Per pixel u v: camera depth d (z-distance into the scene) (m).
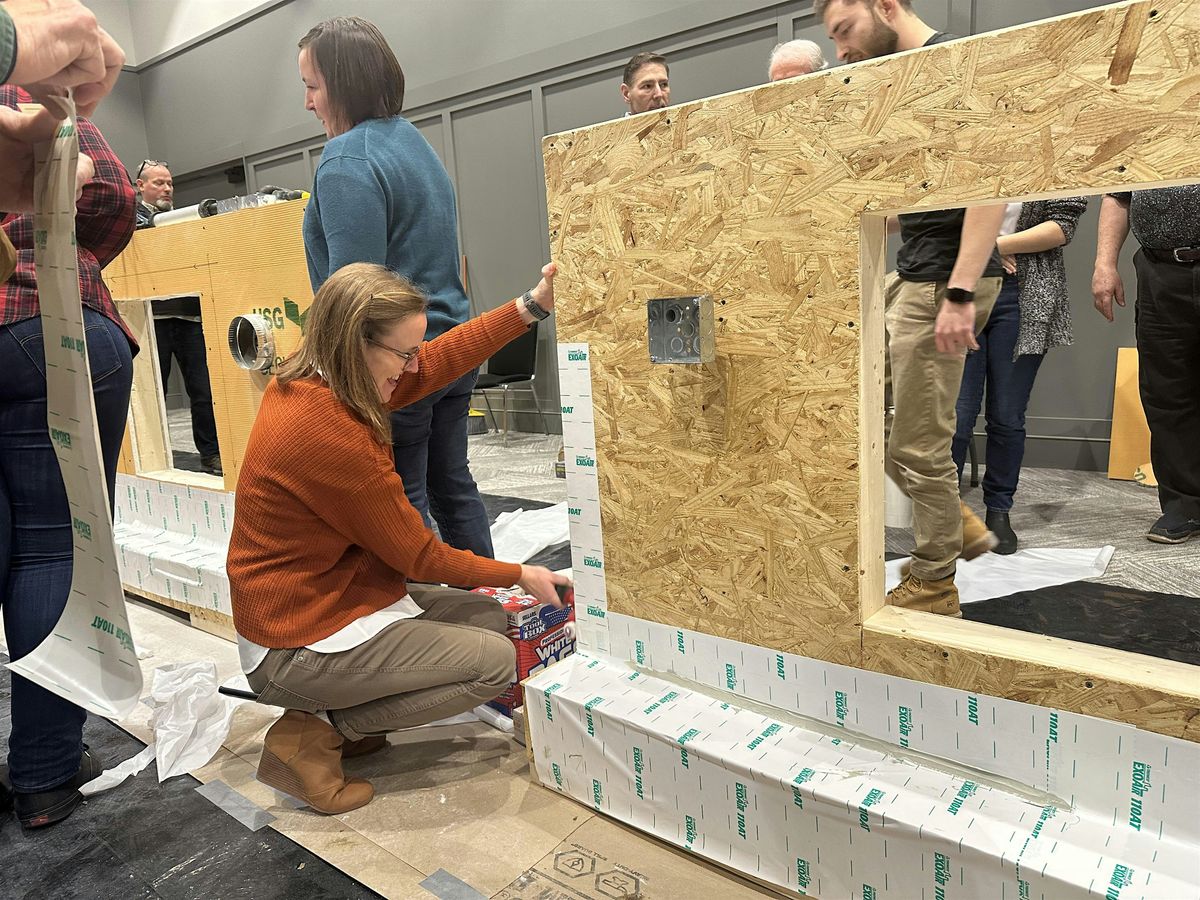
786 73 2.65
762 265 1.21
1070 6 3.22
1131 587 2.20
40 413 1.43
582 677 1.51
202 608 2.38
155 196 4.74
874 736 1.24
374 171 1.74
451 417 2.09
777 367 1.23
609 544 1.50
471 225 5.73
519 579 1.55
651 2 4.49
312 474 1.38
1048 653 1.09
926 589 2.05
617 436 1.44
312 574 1.46
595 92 4.90
